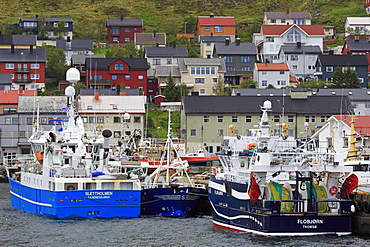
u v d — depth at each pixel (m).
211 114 188.38
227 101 192.75
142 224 104.31
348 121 155.88
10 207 125.06
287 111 189.88
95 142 117.12
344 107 193.25
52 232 98.94
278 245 87.19
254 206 92.19
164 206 111.50
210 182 106.38
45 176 110.44
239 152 101.31
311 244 87.38
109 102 199.38
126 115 138.62
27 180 119.38
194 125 188.25
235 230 97.50
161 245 90.94
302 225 89.81
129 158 128.12
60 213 106.00
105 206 107.25
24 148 192.50
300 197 90.44
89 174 108.31
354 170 112.12
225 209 99.94
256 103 192.75
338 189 94.56
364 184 108.44
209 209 117.69
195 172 153.25
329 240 89.44
